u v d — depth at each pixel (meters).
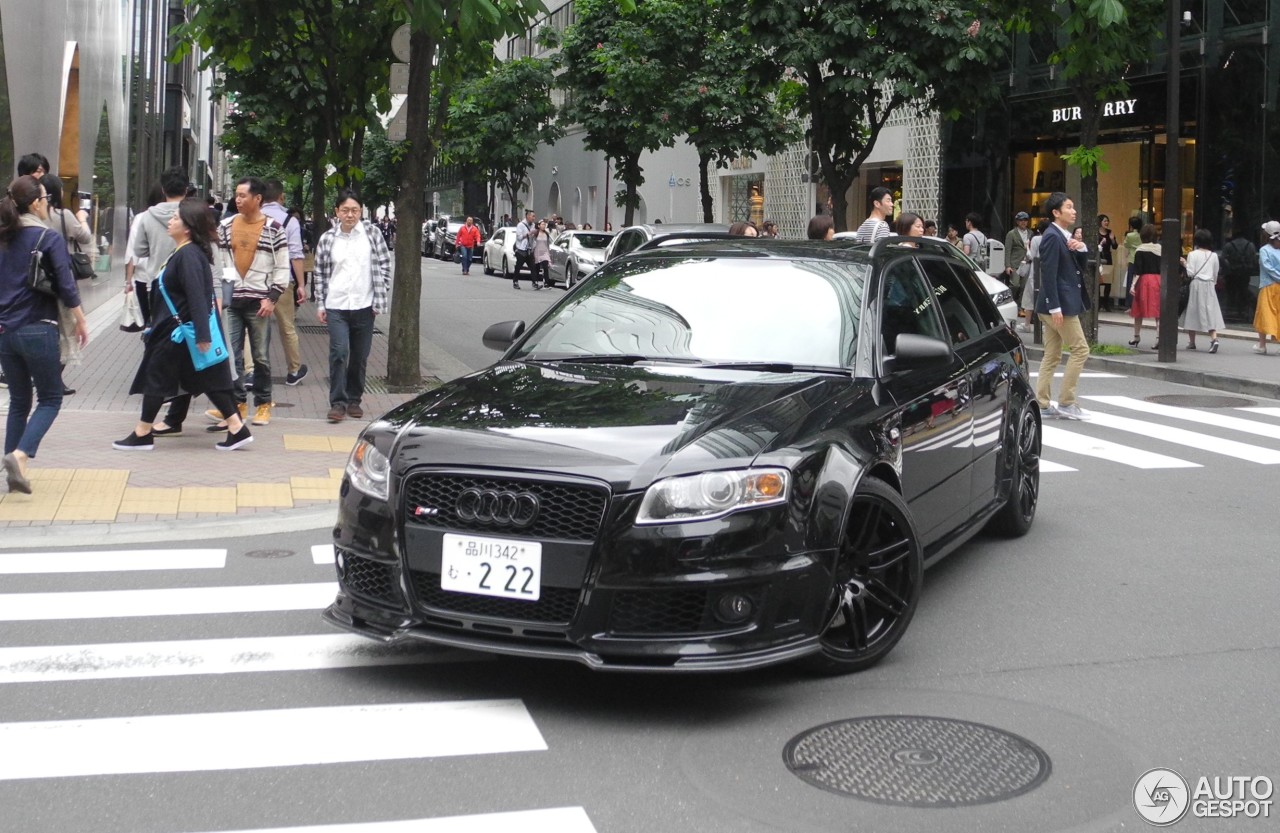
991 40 21.48
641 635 4.91
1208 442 12.19
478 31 11.21
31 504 8.52
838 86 21.41
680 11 32.59
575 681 5.50
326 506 8.72
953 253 8.23
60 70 19.06
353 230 11.87
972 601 6.80
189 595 6.80
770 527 5.00
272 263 11.59
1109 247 24.95
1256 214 22.36
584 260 34.44
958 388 6.94
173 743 4.78
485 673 5.59
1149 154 24.89
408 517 5.26
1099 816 4.17
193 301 10.08
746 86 23.70
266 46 15.89
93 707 5.14
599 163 55.12
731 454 5.07
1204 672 5.67
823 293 6.59
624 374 6.09
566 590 4.97
